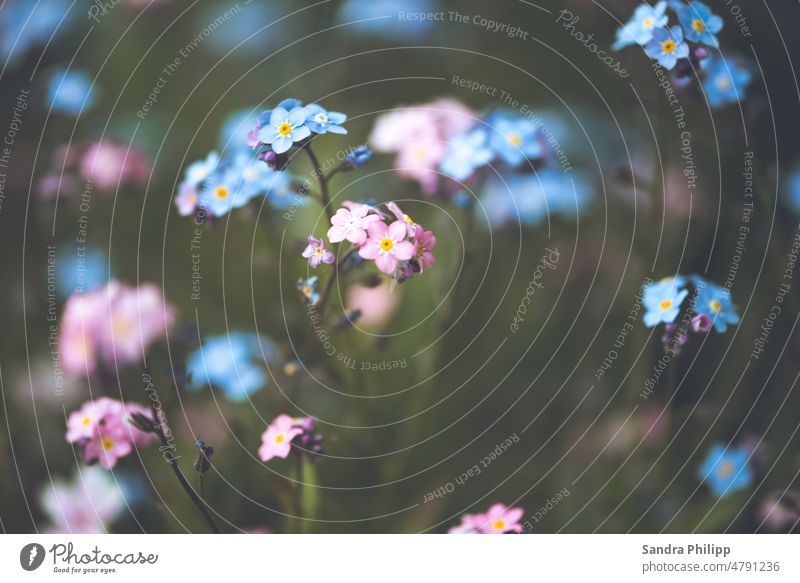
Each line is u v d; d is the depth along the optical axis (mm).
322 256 302
